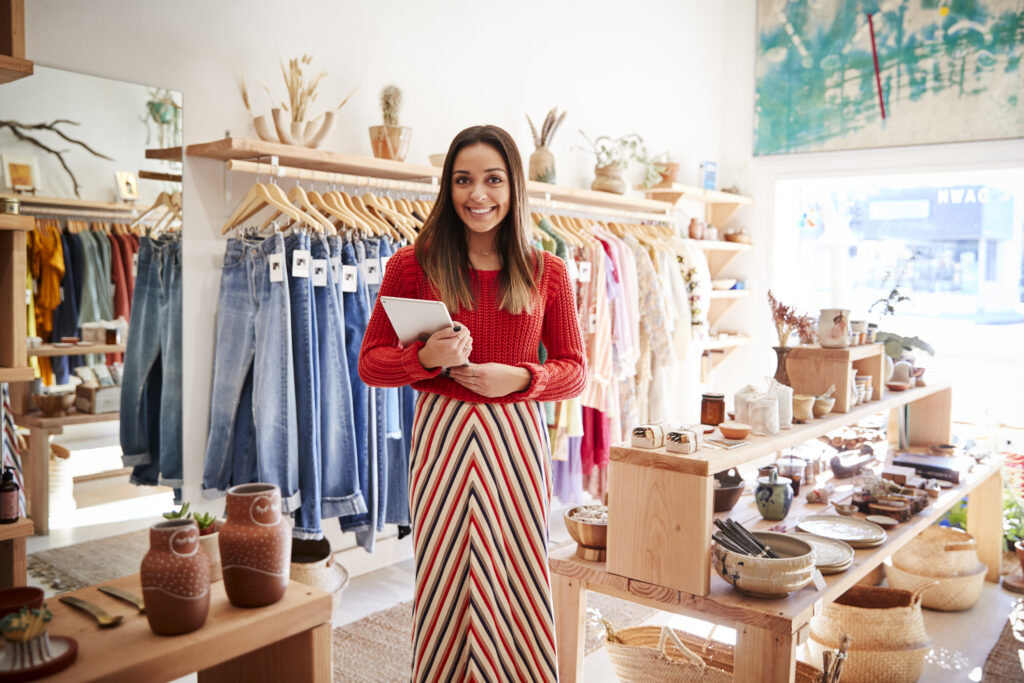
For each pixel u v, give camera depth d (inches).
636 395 167.9
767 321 228.8
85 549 103.1
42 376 98.1
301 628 59.5
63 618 57.0
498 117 164.6
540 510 65.1
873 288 225.5
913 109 203.8
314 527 109.0
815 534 96.0
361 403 114.7
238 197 119.8
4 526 80.5
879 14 207.3
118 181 104.9
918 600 107.1
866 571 91.0
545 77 175.8
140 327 108.3
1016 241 204.5
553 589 88.7
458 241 64.0
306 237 107.5
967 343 211.5
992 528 144.4
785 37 221.8
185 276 113.7
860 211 227.1
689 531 78.7
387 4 140.8
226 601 59.6
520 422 64.2
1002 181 206.4
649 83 207.3
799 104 220.2
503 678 63.5
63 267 99.6
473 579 62.4
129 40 106.0
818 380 112.0
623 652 85.9
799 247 236.8
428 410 64.6
